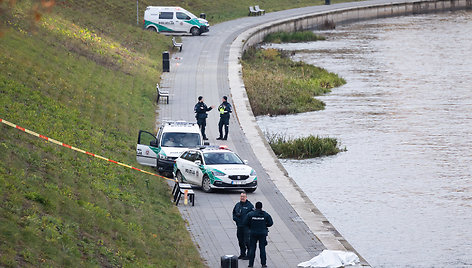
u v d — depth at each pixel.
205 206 72.75
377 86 169.75
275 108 141.00
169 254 55.91
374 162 104.75
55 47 132.12
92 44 152.00
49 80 110.06
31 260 44.97
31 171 64.81
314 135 121.88
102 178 73.38
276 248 59.84
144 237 58.75
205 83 144.88
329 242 62.00
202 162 80.19
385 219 79.50
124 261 51.34
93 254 50.47
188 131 90.81
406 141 117.12
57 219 53.81
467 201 85.75
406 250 69.81
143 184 77.62
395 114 138.62
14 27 127.69
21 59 112.44
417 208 83.31
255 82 152.75
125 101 119.19
